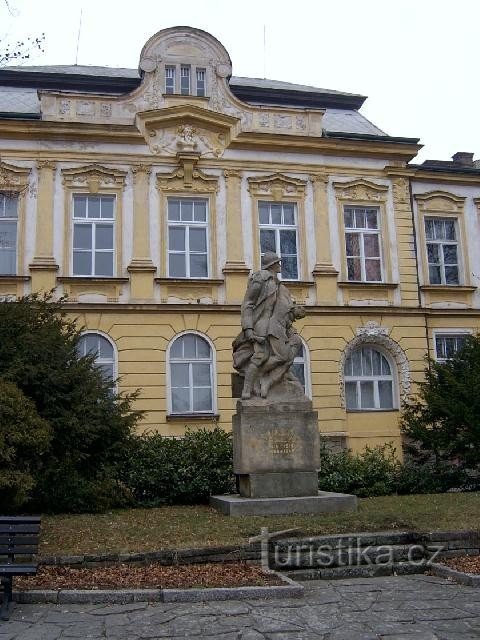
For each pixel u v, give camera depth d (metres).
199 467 13.59
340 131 24.55
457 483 15.80
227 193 21.75
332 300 21.86
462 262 23.72
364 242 22.83
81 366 12.91
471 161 26.84
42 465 11.58
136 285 20.59
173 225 21.50
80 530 9.73
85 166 20.92
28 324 13.11
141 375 20.06
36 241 20.38
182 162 21.47
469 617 6.70
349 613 6.84
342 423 21.06
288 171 22.33
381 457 16.03
